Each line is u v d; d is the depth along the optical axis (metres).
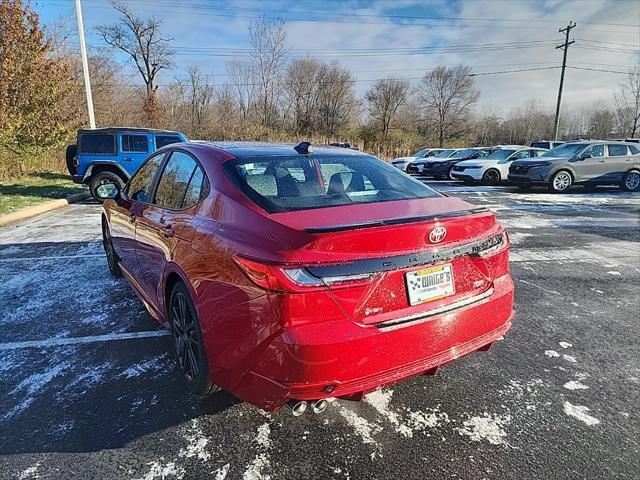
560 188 13.72
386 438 2.33
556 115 34.34
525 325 3.79
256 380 1.99
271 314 1.89
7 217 8.38
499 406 2.62
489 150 19.20
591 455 2.21
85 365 3.06
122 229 3.96
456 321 2.25
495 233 2.50
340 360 1.90
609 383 2.89
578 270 5.42
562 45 33.41
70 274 5.09
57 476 2.05
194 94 37.47
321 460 2.17
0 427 2.39
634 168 14.10
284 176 2.62
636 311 4.12
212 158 2.77
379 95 41.25
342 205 2.40
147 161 3.78
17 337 3.48
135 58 37.81
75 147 11.51
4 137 13.02
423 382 2.87
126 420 2.46
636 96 37.09
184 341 2.68
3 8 12.74
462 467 2.13
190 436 2.34
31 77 13.47
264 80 38.16
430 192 2.89
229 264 2.08
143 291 3.52
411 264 2.09
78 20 15.55
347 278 1.93
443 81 46.53
